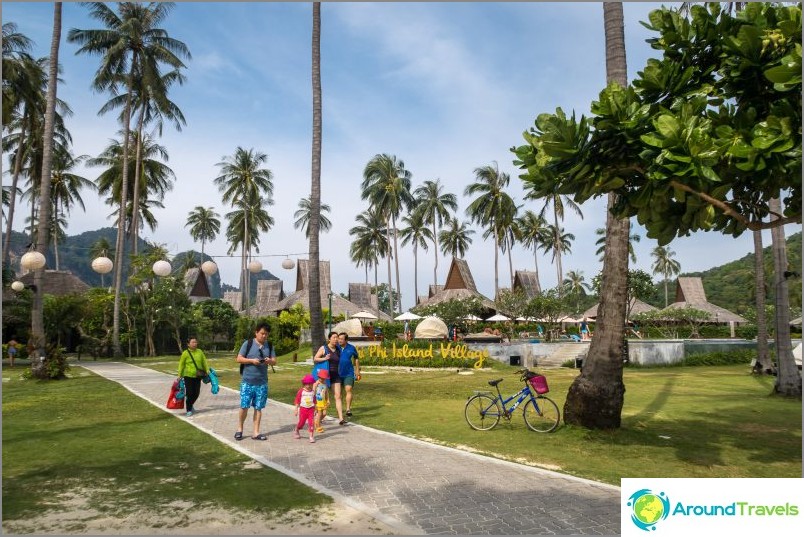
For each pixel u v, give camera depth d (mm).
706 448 7781
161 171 45594
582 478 6145
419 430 9156
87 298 37469
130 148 44375
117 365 28078
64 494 5359
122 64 34469
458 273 50688
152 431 8797
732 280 81938
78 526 4484
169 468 6395
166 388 15695
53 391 14812
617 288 8742
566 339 45000
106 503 5086
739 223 5383
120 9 35250
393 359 25734
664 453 7430
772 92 4898
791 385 14062
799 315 52188
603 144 4918
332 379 10000
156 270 21219
